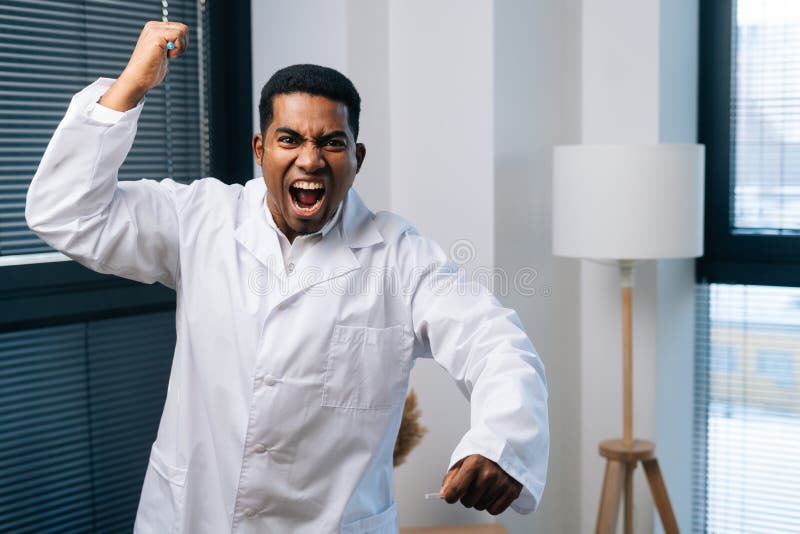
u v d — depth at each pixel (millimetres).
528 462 1131
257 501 1372
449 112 2576
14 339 2074
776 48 2713
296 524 1394
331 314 1359
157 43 1263
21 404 2094
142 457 2377
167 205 1409
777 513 2746
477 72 2512
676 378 2777
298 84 1245
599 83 2711
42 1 2115
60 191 1277
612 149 2271
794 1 2680
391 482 1484
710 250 2822
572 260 2797
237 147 2588
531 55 2641
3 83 2045
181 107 2465
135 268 1380
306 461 1372
